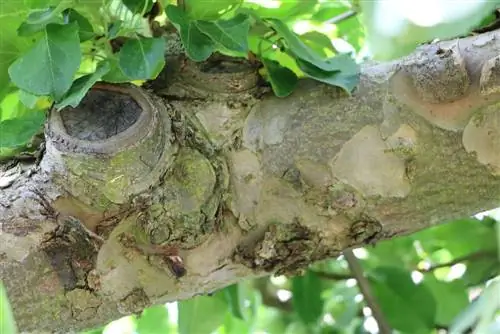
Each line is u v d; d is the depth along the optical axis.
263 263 1.36
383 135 1.35
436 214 1.36
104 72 1.33
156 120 1.33
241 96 1.38
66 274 1.32
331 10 1.63
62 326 1.33
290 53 1.43
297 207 1.35
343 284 2.02
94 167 1.31
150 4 1.41
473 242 1.95
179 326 1.66
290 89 1.38
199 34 1.37
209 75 1.38
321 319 1.99
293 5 1.53
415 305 1.82
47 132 1.32
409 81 1.35
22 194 1.32
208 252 1.35
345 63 1.39
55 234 1.32
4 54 1.41
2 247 1.31
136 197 1.32
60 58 1.34
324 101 1.37
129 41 1.37
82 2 1.40
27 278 1.31
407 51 1.36
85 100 1.34
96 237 1.32
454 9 1.34
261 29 1.44
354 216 1.35
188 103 1.38
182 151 1.34
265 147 1.36
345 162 1.35
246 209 1.35
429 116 1.34
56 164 1.31
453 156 1.34
